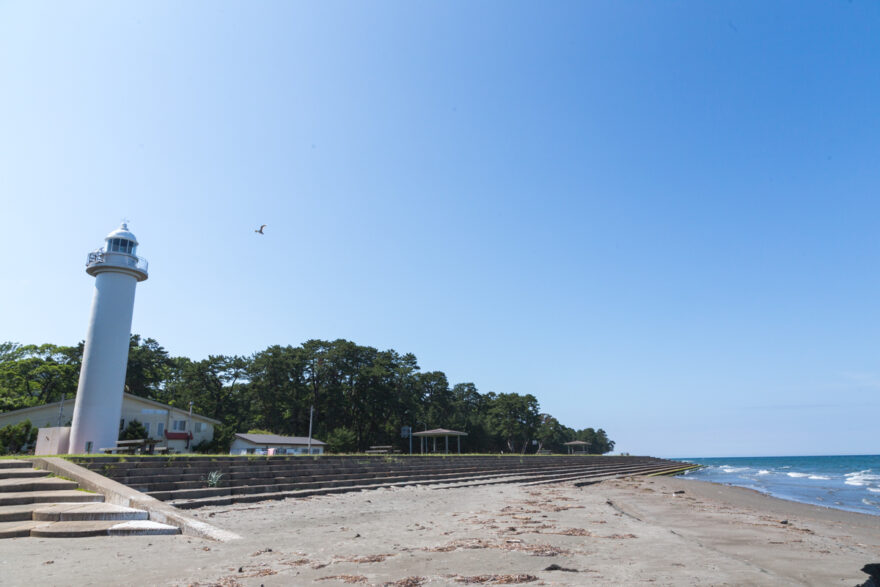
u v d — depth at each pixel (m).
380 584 6.38
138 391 63.53
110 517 11.09
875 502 32.25
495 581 6.60
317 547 9.16
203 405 68.69
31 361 53.34
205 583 6.35
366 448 76.31
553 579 6.74
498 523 12.98
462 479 31.19
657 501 24.06
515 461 44.53
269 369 71.69
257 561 7.81
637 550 9.34
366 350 78.81
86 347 27.44
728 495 31.78
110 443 26.64
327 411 72.75
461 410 103.44
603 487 34.06
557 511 16.86
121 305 28.27
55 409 34.75
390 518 13.87
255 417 74.12
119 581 6.46
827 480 60.34
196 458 19.88
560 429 127.56
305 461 24.55
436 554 8.46
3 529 9.78
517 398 101.75
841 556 9.65
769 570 8.05
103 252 28.41
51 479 13.98
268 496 17.56
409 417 83.81
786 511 23.38
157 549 8.71
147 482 16.27
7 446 27.95
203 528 10.35
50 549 8.51
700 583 6.68
